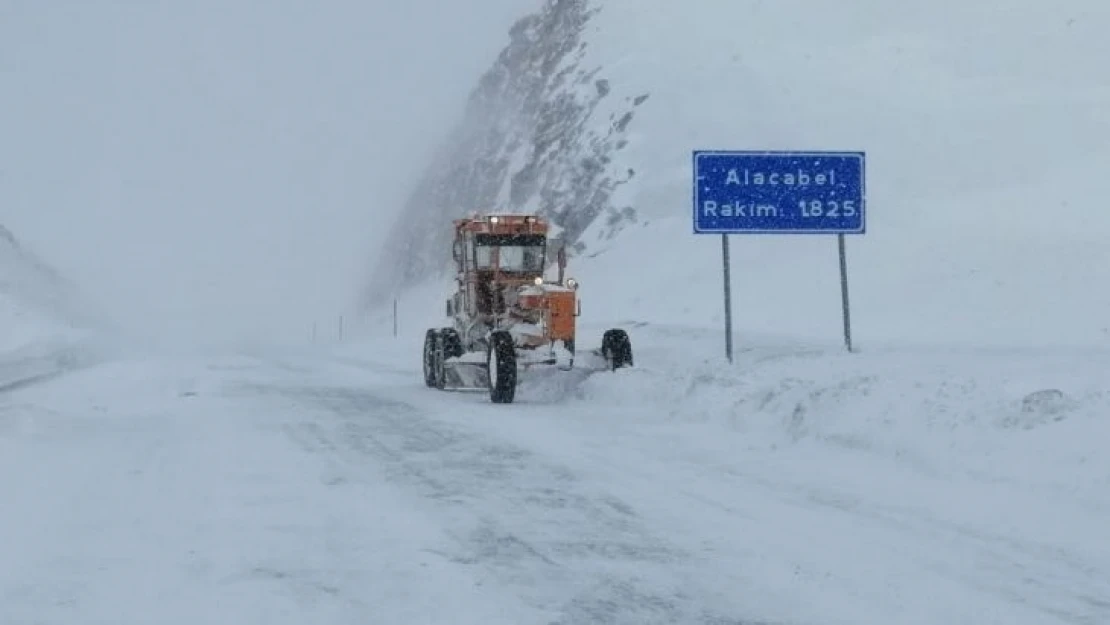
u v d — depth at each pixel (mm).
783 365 17469
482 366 19859
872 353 19297
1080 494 8734
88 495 9750
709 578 6957
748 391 14656
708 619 6168
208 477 10680
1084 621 6004
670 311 39781
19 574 7180
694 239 47094
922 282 34125
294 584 6934
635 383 17203
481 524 8547
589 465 11266
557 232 54594
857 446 11477
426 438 13492
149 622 6227
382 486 10164
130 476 10742
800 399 13195
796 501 9227
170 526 8531
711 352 24391
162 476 10742
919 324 30062
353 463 11531
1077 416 10102
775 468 10828
